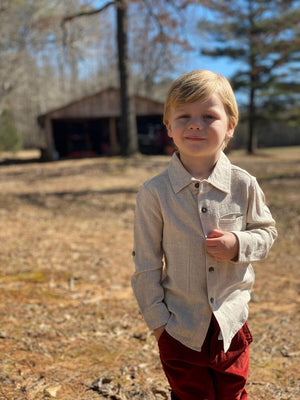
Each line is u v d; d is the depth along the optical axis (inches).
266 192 409.7
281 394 99.1
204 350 67.7
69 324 134.9
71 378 101.5
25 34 802.2
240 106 1045.2
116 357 115.0
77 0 724.0
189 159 68.6
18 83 1005.2
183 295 68.5
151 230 70.6
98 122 1058.1
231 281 69.1
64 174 573.9
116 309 151.0
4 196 401.7
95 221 306.8
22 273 185.6
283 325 142.9
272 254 237.1
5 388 93.4
